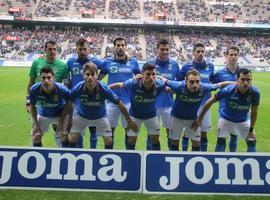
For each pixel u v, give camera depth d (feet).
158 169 19.52
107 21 193.36
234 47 28.68
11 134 37.29
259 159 19.66
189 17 202.90
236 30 203.62
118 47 28.84
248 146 25.59
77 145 27.37
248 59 177.88
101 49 180.55
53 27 201.77
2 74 116.57
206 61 30.14
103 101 23.91
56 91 24.03
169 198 19.22
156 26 199.41
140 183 19.49
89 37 192.85
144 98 24.35
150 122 25.81
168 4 211.82
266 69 165.99
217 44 192.85
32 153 19.66
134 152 19.58
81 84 23.29
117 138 37.06
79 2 207.62
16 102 61.16
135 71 29.66
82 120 24.77
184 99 24.40
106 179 19.48
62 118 24.85
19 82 93.61
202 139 29.12
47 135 37.47
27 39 188.44
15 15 192.75
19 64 159.43
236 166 19.61
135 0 212.23
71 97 23.71
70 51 175.73
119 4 208.64
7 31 195.93
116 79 29.12
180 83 24.26
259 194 19.51
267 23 199.11
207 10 209.97
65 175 19.51
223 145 26.27
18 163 19.61
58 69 28.45
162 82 24.61
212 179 19.52
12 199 18.81
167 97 29.58
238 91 24.13
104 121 24.99
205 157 19.58
